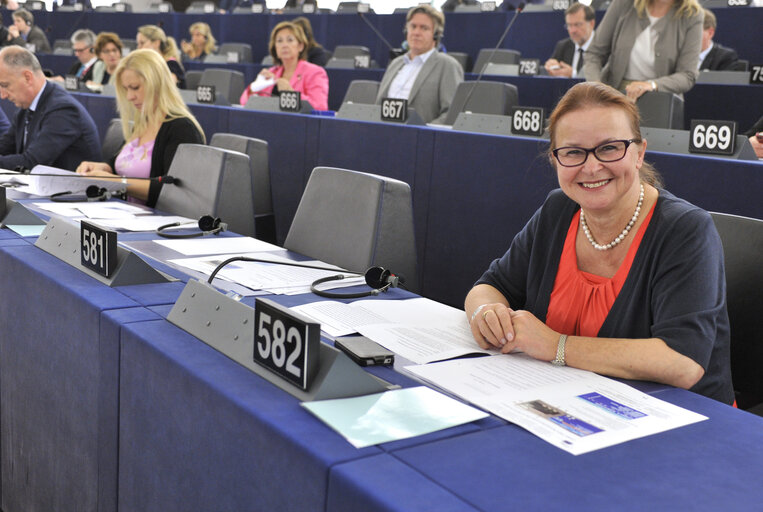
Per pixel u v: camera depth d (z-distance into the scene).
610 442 0.87
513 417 0.92
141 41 5.82
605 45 3.77
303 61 4.90
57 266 1.50
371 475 0.76
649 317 1.26
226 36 9.16
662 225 1.26
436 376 1.06
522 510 0.71
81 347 1.31
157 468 1.11
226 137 3.37
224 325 1.10
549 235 1.42
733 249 1.49
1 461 1.74
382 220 1.80
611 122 1.22
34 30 8.89
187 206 2.46
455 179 3.02
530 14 6.98
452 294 3.10
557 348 1.14
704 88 4.43
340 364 0.95
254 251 1.80
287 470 0.83
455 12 7.53
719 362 1.27
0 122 4.06
